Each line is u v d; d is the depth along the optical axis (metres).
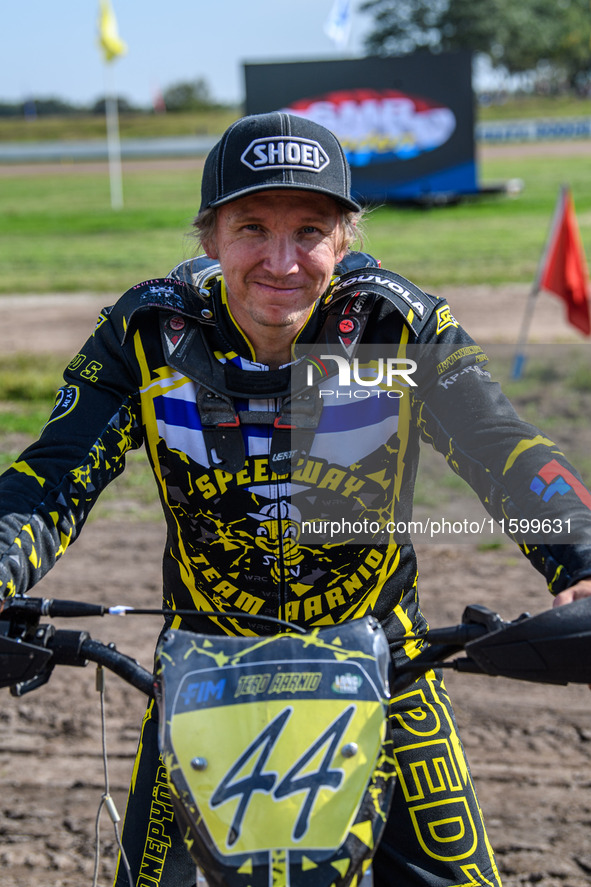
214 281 3.09
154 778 2.99
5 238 32.00
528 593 7.64
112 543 8.87
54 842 5.07
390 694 2.42
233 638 2.39
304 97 37.59
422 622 3.18
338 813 2.11
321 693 2.25
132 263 26.12
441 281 21.92
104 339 2.98
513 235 29.78
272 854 2.06
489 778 5.52
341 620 2.98
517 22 107.00
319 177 2.66
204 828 2.11
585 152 59.41
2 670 2.40
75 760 5.77
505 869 4.80
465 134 38.53
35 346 16.81
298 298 2.77
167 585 3.13
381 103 38.06
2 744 5.93
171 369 2.91
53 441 2.84
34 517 2.65
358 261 3.14
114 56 42.88
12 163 70.38
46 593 7.71
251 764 2.16
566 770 5.59
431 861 2.88
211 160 2.77
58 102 144.12
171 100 142.50
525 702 6.33
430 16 104.94
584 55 117.06
